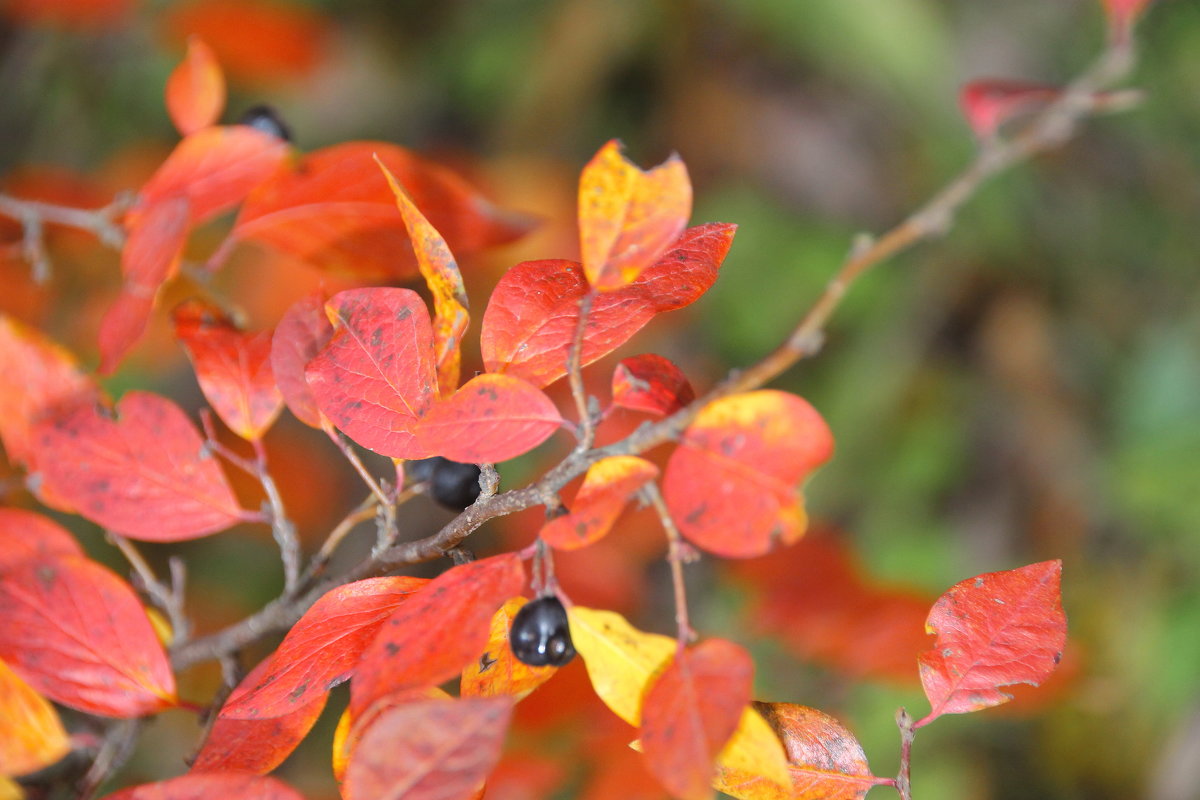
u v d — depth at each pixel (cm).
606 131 124
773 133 123
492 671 46
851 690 76
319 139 122
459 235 51
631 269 44
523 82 122
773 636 63
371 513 49
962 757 85
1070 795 89
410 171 51
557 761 54
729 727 43
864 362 111
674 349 107
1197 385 112
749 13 120
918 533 103
